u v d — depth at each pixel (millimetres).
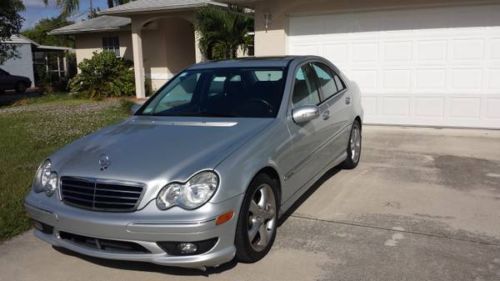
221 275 3502
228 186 3285
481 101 8797
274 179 3984
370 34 9453
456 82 8914
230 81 4801
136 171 3316
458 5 8609
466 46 8719
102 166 3439
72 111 13375
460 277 3381
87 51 22906
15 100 19531
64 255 3936
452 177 5824
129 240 3176
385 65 9422
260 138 3805
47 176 3717
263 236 3773
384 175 5992
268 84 4617
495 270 3467
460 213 4617
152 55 19453
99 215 3248
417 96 9258
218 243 3236
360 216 4605
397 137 8344
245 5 10797
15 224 4547
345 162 6156
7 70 29594
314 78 5219
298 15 10102
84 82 18594
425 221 4434
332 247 3924
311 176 4809
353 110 6133
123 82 18453
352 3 9469
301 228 4336
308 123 4594
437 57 8969
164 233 3109
